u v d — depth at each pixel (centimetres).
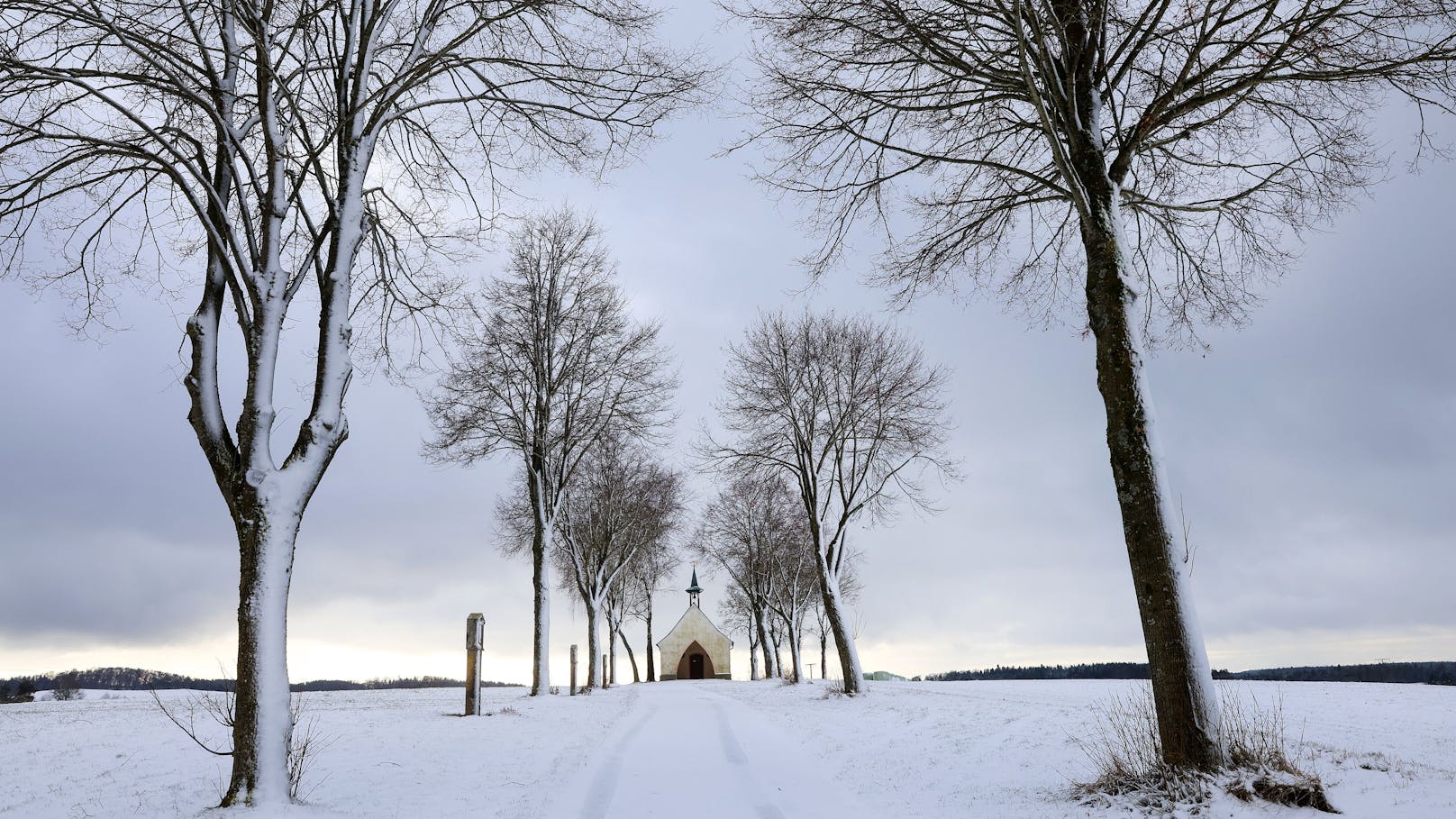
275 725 770
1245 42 864
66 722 1579
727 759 1159
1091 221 901
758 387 2850
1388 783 719
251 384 845
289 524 827
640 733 1495
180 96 867
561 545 3850
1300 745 948
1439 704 1689
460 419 2472
